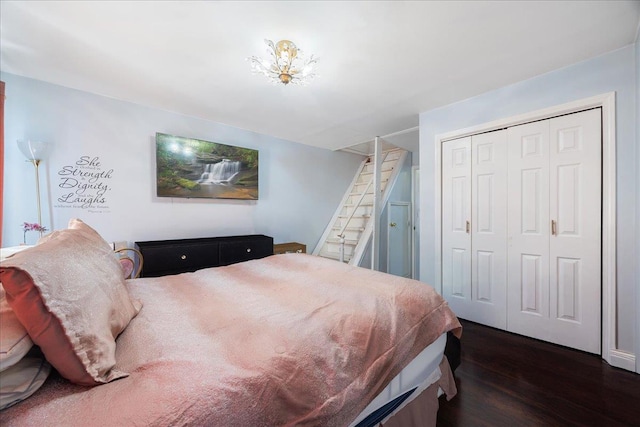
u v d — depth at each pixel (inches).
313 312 43.6
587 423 52.0
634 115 68.1
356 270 69.0
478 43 66.8
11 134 84.0
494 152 95.3
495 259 95.7
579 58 74.0
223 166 128.8
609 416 53.7
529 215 88.0
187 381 25.9
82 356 24.5
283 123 129.4
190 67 78.4
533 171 87.0
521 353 78.2
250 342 34.1
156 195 112.7
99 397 23.4
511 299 92.1
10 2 53.2
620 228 70.4
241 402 25.1
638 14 57.0
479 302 99.8
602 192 74.3
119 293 38.9
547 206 84.4
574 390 61.6
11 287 21.8
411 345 44.2
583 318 78.2
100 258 39.9
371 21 58.7
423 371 48.9
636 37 64.8
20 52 71.6
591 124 76.1
